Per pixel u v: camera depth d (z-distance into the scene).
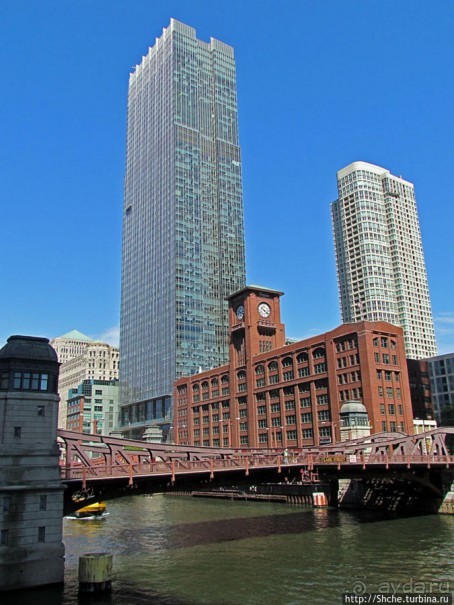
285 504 90.38
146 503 102.25
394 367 103.44
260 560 43.75
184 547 50.28
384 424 98.00
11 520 36.41
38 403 39.66
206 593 34.69
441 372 182.12
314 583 36.62
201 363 191.62
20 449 38.19
